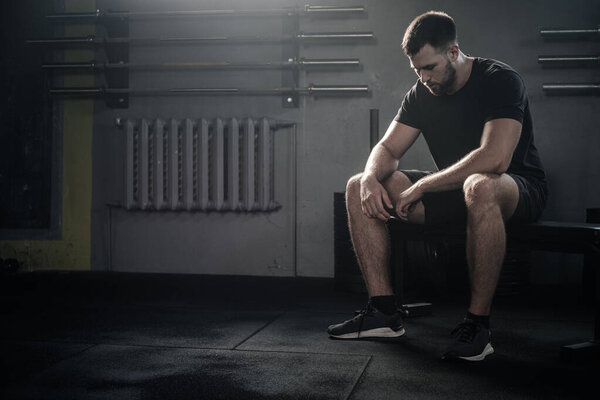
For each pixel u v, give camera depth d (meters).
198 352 1.85
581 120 3.32
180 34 3.64
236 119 3.45
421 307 2.41
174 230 3.66
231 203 3.46
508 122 1.79
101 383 1.55
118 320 2.33
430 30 1.86
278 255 3.58
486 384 1.54
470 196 1.73
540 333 2.12
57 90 3.60
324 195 3.54
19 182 3.75
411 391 1.48
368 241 1.99
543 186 1.98
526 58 3.36
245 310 2.54
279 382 1.55
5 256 3.75
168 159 3.50
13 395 1.46
